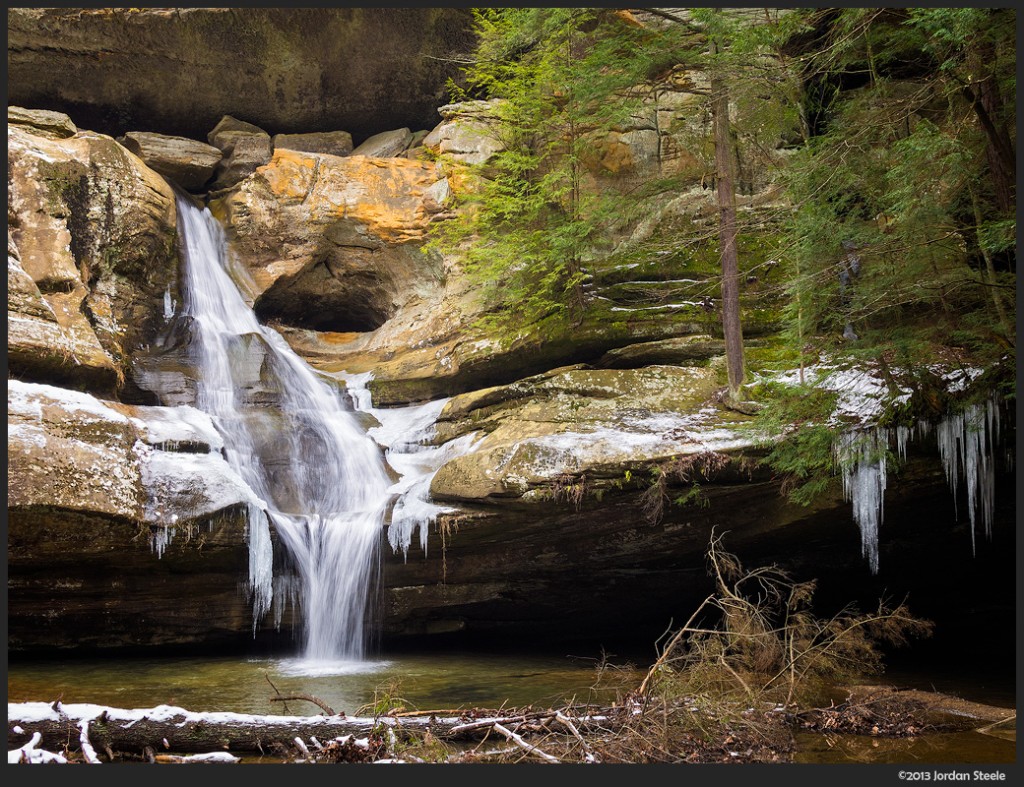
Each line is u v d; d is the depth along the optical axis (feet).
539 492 36.94
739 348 39.75
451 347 49.14
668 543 40.22
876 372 36.27
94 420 35.32
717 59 37.81
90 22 51.11
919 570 43.52
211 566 37.70
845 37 34.37
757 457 35.96
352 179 54.03
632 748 21.40
